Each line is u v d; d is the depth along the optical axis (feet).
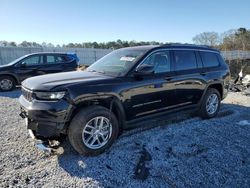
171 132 16.29
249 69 168.86
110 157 12.76
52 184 10.42
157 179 10.94
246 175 11.42
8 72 34.06
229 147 14.21
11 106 24.00
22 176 10.95
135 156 12.89
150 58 15.47
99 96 12.90
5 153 13.07
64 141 14.26
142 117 15.06
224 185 10.63
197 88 18.22
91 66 16.99
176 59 17.03
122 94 13.73
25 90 13.28
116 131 13.66
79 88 12.40
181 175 11.27
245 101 26.89
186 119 19.33
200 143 14.65
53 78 13.58
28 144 14.26
